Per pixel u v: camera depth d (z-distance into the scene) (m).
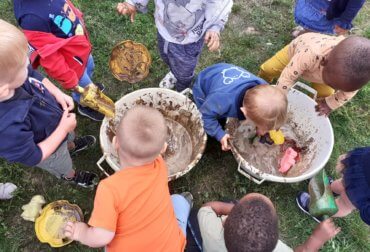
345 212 2.65
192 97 3.21
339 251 2.74
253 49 3.53
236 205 1.96
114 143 1.92
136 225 1.85
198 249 2.24
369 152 2.34
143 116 1.83
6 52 1.59
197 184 2.91
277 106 2.27
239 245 1.83
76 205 2.62
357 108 3.33
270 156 3.04
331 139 2.79
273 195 2.91
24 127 1.84
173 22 2.59
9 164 2.77
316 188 2.62
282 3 3.74
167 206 1.97
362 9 3.79
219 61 3.43
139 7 2.76
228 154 3.01
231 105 2.52
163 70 3.32
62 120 2.14
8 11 3.39
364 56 2.29
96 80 3.19
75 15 2.35
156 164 1.94
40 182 2.77
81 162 2.88
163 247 1.94
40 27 2.13
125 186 1.82
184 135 3.03
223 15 2.55
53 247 2.57
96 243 1.85
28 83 1.93
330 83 2.49
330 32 3.27
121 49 3.11
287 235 2.81
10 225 2.62
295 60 2.73
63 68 2.27
